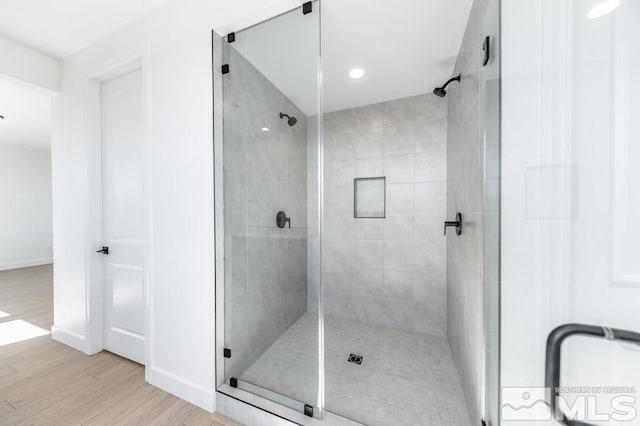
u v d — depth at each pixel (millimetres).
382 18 1387
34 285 3889
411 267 2375
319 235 1439
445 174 2248
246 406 1307
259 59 1427
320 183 1425
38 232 5594
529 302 826
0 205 5078
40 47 1932
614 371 722
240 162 1544
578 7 728
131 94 1827
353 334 2273
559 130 766
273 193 1521
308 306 1426
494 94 926
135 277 1819
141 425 1285
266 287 1546
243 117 1510
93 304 1944
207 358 1417
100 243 1982
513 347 856
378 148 2488
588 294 743
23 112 3320
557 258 779
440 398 1461
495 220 920
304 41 1322
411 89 2221
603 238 723
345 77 2018
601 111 712
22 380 1623
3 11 1562
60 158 2107
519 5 816
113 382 1609
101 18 1630
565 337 732
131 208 1840
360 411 1355
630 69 676
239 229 1554
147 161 1602
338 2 1278
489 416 1006
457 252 1722
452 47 1631
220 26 1375
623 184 696
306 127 1418
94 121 1957
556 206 775
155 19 1562
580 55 730
